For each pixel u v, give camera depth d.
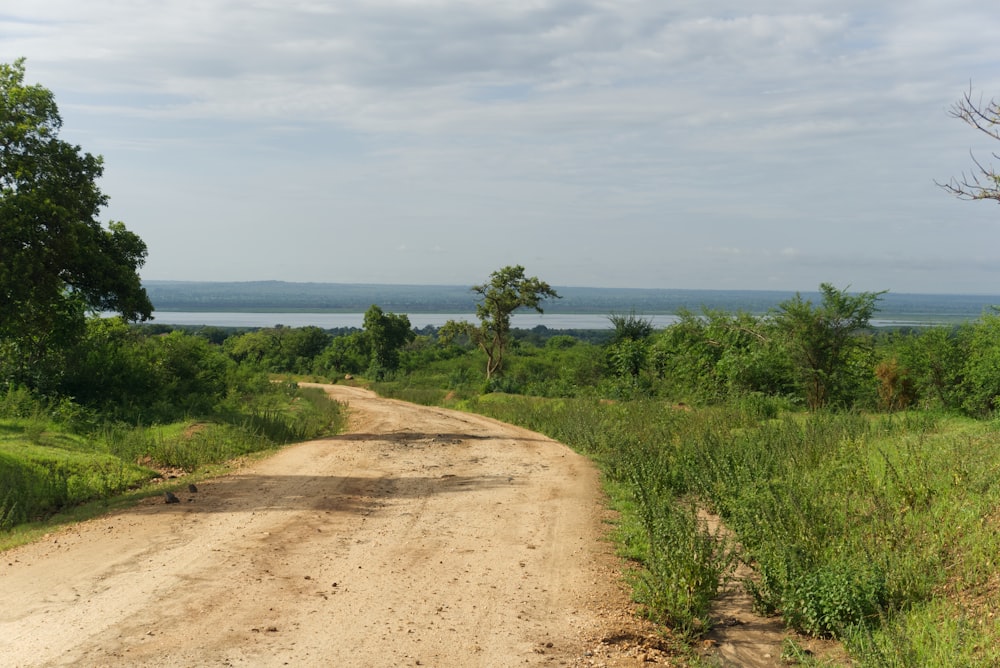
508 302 65.75
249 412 27.17
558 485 14.41
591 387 40.75
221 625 6.71
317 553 9.20
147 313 24.36
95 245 22.38
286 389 43.44
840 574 7.22
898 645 5.79
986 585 7.04
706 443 14.70
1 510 10.90
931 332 26.06
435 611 7.28
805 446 14.05
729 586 8.30
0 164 19.72
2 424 18.09
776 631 7.14
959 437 13.11
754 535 8.85
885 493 9.93
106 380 25.73
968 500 9.19
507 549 9.63
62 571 8.33
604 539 10.28
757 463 12.57
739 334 31.73
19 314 21.19
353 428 28.23
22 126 19.55
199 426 21.50
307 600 7.46
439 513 11.71
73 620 6.78
